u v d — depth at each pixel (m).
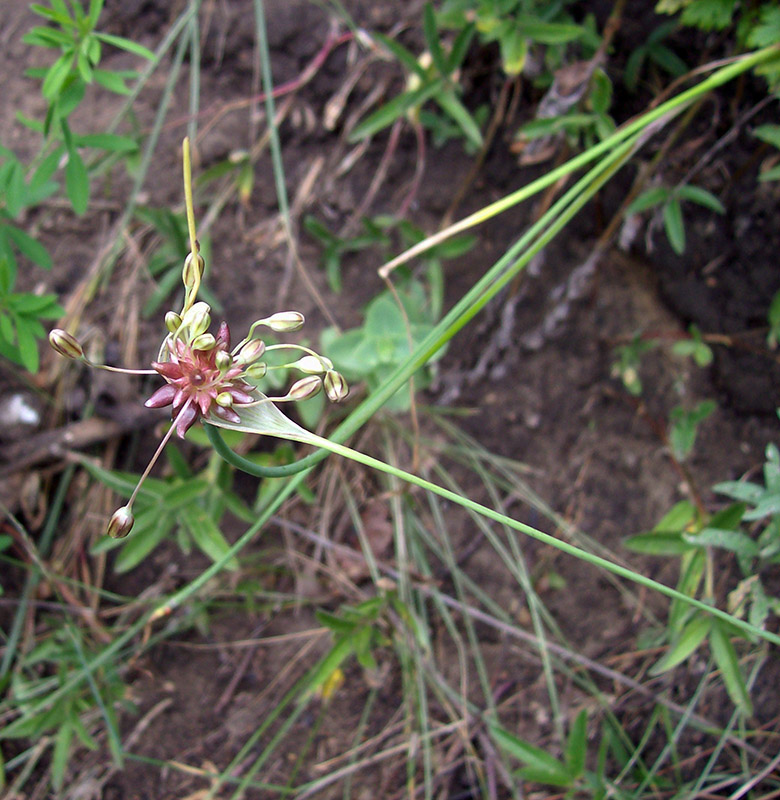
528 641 0.30
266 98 0.31
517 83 0.30
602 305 0.32
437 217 0.32
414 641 0.29
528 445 0.31
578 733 0.25
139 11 0.32
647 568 0.31
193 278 0.16
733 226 0.31
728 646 0.25
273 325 0.17
